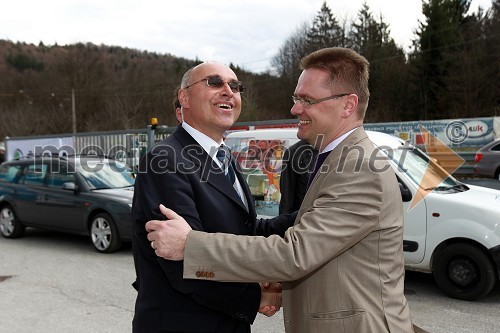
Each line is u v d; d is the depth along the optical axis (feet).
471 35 115.65
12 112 147.02
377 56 132.77
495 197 16.69
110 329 14.25
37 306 16.31
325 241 5.48
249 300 6.33
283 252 5.42
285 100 135.74
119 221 23.72
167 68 164.86
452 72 111.65
